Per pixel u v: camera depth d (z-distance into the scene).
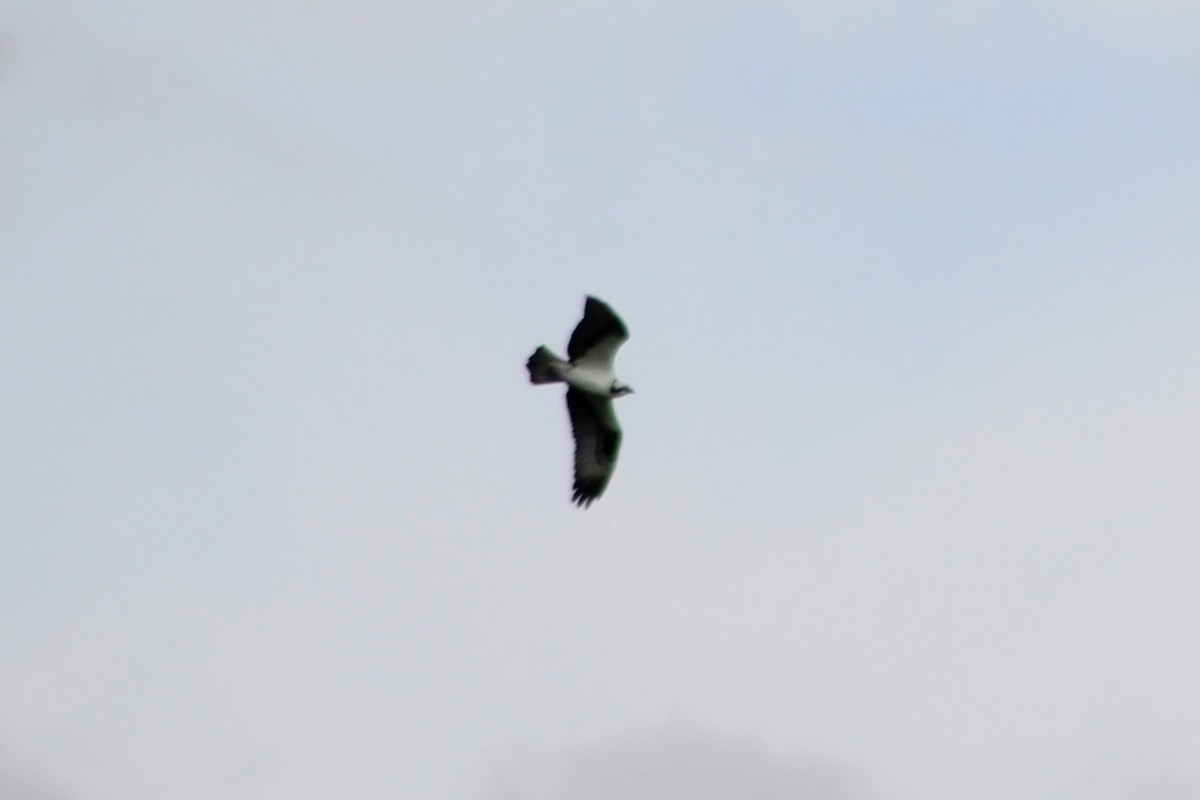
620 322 114.44
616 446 115.62
